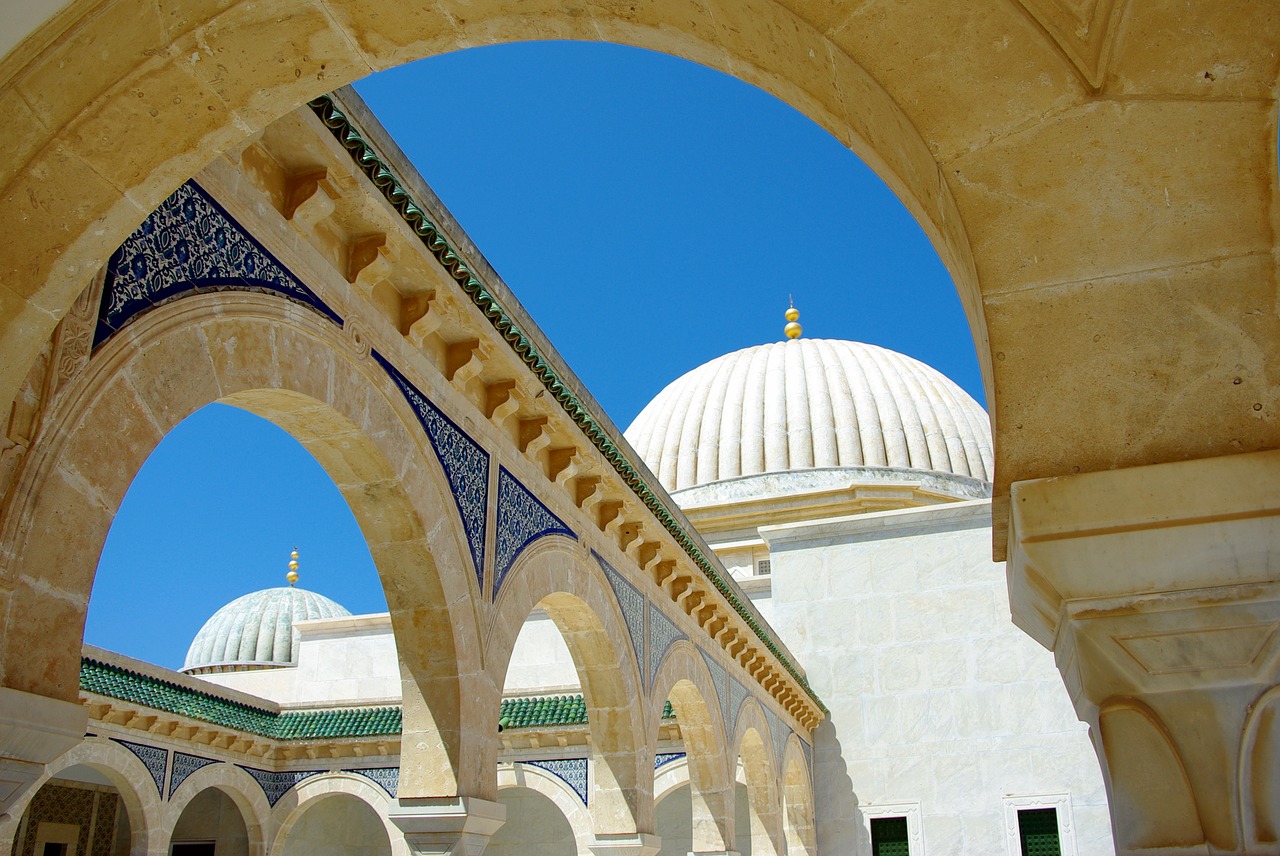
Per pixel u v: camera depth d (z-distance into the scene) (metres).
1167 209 2.24
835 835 17.31
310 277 5.45
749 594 19.94
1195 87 2.15
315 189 5.26
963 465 25.56
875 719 17.83
